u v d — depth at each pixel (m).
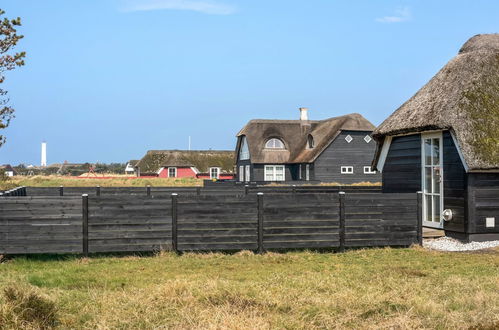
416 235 12.70
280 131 53.84
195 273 9.73
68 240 11.33
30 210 11.23
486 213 13.69
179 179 51.22
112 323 6.09
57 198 11.30
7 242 11.17
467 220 13.57
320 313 6.44
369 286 8.03
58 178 48.59
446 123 13.78
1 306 6.03
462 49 16.41
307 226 12.12
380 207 12.52
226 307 6.50
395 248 12.59
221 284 7.81
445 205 14.52
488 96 14.16
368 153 48.31
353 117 48.06
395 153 17.39
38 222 11.25
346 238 12.30
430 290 7.80
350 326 6.05
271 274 9.41
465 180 13.66
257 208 11.95
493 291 7.77
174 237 11.70
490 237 13.78
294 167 52.47
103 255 11.69
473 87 14.31
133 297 7.20
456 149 13.95
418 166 16.03
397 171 17.27
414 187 16.27
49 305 6.38
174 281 8.05
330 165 47.34
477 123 13.58
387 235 12.55
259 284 8.13
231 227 11.84
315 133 49.66
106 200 11.45
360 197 12.40
